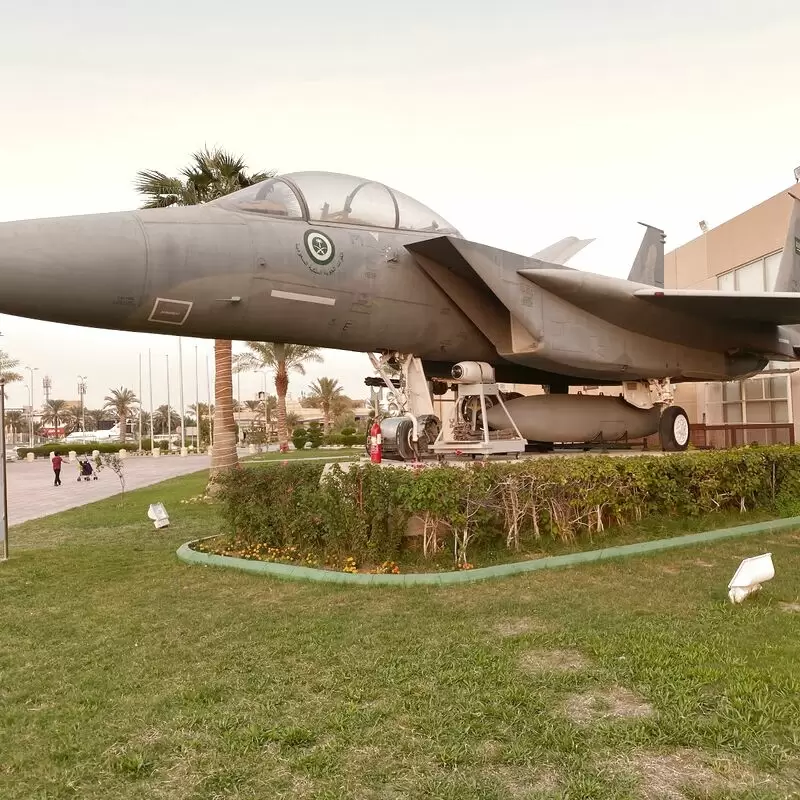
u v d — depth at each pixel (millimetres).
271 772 2865
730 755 2891
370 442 9570
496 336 9156
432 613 5191
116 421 124312
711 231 19188
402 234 8594
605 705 3428
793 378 16109
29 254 5668
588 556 6867
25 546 9766
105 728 3340
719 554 7141
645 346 10406
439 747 3018
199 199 16000
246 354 47094
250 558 7551
